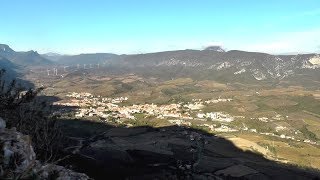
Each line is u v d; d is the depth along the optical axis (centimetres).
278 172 14275
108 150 14212
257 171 14062
